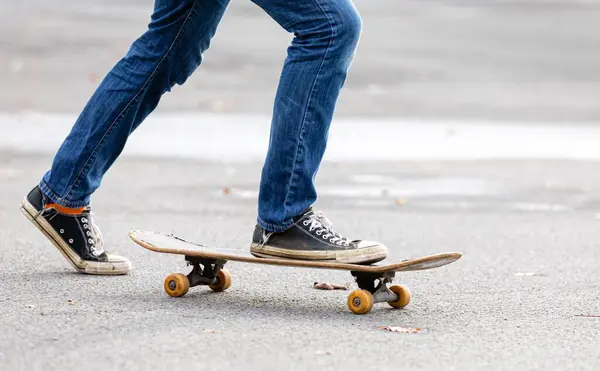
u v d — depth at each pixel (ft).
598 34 127.85
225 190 44.45
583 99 82.99
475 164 54.13
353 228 36.60
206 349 18.11
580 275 27.81
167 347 18.17
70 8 135.95
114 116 24.85
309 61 21.84
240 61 95.91
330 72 21.86
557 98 83.25
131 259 28.32
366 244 21.95
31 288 23.54
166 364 17.15
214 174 48.98
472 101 80.07
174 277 22.81
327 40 21.66
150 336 18.92
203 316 20.81
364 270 21.04
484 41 118.62
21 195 41.81
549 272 28.25
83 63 92.63
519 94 84.99
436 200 43.34
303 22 21.79
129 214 38.09
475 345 19.13
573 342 19.60
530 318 21.86
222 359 17.51
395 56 103.45
